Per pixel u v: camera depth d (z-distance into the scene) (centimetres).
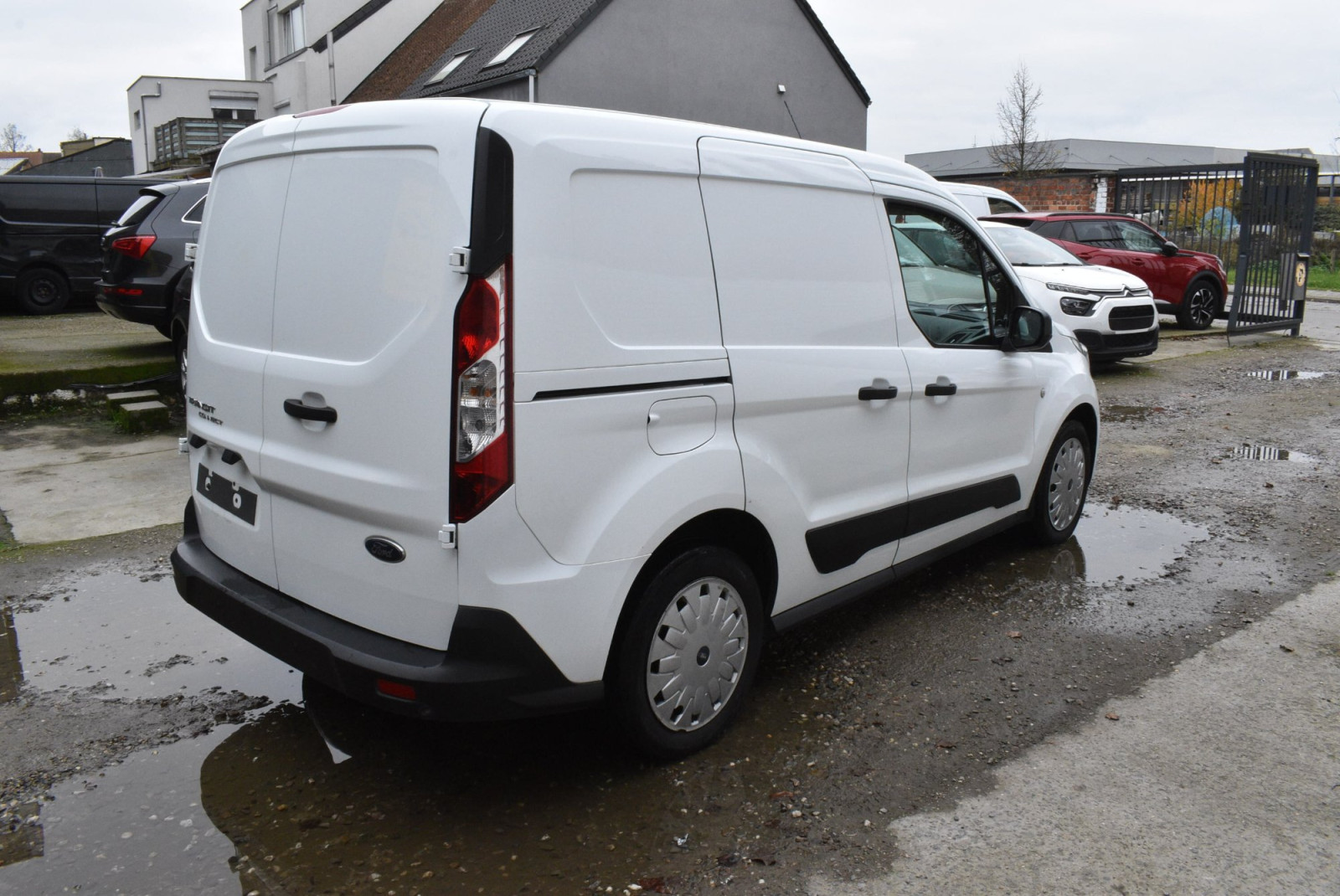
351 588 290
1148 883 264
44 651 406
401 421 266
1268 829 288
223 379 328
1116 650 412
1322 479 686
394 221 269
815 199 353
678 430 301
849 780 313
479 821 291
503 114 259
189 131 3103
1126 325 1116
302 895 258
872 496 387
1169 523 586
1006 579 495
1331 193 3038
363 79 2964
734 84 2353
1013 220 1431
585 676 283
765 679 384
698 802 300
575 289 270
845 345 365
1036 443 495
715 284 312
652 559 304
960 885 262
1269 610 453
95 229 1447
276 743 335
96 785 309
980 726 348
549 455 266
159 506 604
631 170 286
